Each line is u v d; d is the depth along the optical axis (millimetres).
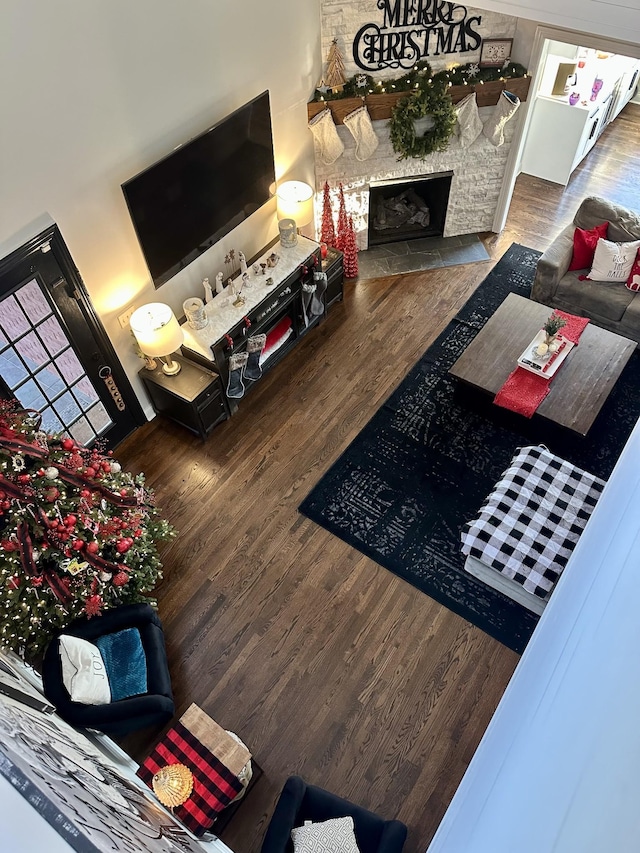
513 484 3920
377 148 5457
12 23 2945
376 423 4871
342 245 5723
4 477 2832
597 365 4555
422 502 4406
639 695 837
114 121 3627
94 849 970
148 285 4445
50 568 3146
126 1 3369
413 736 3453
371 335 5492
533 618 3842
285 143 5059
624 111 7637
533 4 2684
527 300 5039
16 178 3287
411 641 3791
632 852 622
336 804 2836
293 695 3625
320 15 4660
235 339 4664
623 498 1899
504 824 972
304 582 4062
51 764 1387
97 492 3227
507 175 5820
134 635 3457
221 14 3926
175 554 4230
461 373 4598
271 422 4934
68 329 3980
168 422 5008
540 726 1153
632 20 2424
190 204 4305
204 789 2938
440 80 5012
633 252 4996
